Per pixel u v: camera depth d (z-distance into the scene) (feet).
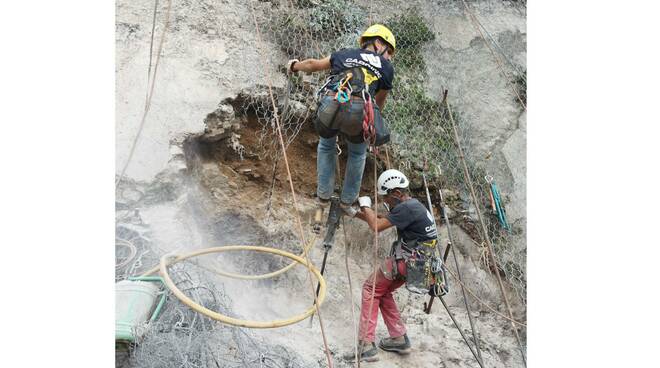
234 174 18.13
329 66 13.62
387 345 16.46
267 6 19.70
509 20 23.30
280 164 18.72
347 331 16.98
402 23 21.52
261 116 18.62
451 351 17.39
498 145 21.75
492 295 20.08
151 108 16.85
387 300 16.26
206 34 18.44
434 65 21.72
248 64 18.57
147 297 13.39
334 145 14.30
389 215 15.06
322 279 14.39
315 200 18.98
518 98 20.58
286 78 18.97
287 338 16.11
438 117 21.11
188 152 17.22
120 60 16.99
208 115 17.49
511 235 20.98
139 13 17.83
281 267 17.71
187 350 12.67
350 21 20.51
